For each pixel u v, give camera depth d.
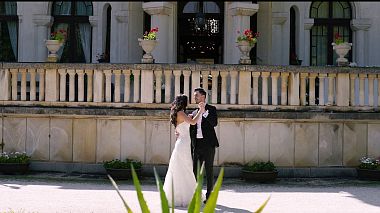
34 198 9.73
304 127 12.92
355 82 13.78
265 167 12.19
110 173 12.20
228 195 10.38
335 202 9.63
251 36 13.88
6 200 9.49
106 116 12.93
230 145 12.80
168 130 12.85
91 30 20.03
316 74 12.95
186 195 9.29
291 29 19.89
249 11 16.92
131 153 12.95
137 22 18.58
